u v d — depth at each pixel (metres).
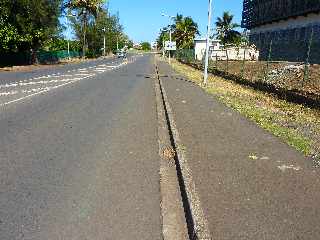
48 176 6.18
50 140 8.47
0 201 5.19
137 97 17.08
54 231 4.43
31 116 11.25
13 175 6.17
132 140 8.87
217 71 33.66
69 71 35.19
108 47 107.00
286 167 6.78
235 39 88.81
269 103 16.16
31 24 43.53
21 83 21.80
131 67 45.56
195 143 8.41
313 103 14.73
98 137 8.97
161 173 6.61
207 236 4.17
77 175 6.29
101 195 5.50
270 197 5.35
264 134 9.58
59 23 47.81
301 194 5.50
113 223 4.67
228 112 13.01
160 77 29.42
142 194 5.62
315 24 34.75
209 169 6.54
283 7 42.09
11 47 44.00
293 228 4.44
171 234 4.46
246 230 4.35
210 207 4.95
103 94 17.58
